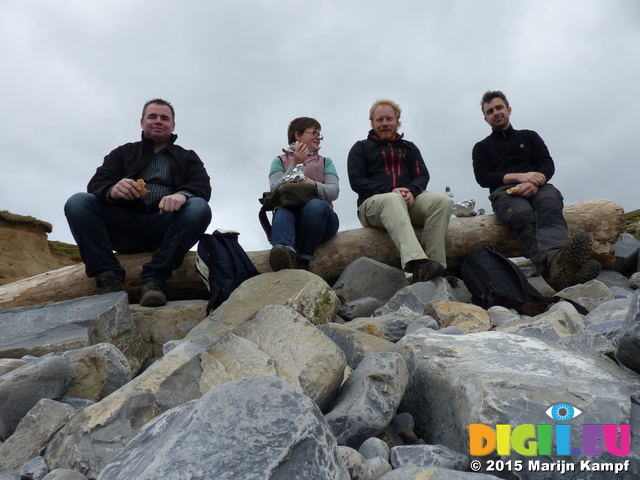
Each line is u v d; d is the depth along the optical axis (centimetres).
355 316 430
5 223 1952
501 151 580
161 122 493
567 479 153
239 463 125
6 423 232
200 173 491
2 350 338
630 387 176
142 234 482
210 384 207
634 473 151
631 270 558
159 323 415
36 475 181
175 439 134
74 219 438
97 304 382
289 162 523
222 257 452
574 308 342
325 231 523
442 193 505
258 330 228
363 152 555
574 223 553
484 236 557
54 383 248
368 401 190
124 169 489
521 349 215
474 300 461
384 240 533
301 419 136
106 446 185
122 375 269
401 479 147
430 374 206
